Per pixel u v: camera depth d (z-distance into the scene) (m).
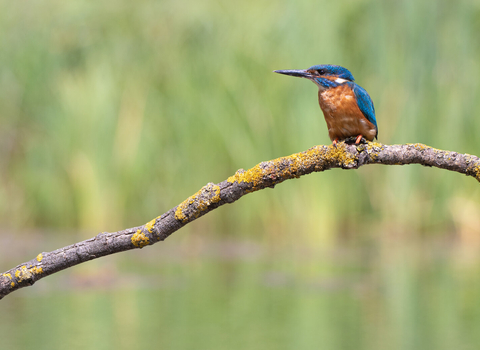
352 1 14.70
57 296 9.42
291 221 14.30
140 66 15.45
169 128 14.95
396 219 14.47
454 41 14.52
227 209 14.70
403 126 14.20
